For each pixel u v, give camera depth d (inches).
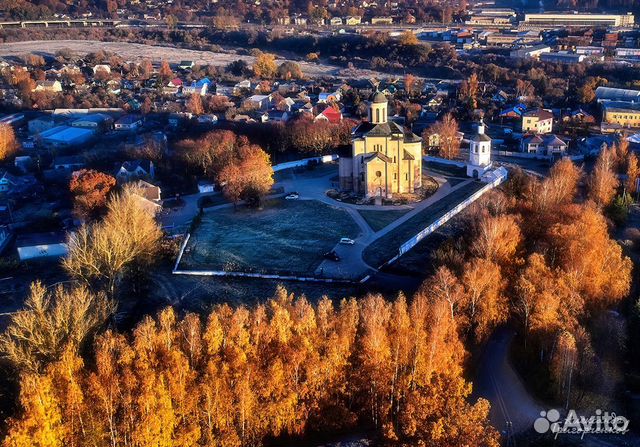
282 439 3400.6
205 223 6446.9
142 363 3280.0
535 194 6058.1
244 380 3250.5
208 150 7810.0
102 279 4926.2
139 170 7623.0
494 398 3747.5
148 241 5221.5
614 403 3732.8
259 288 5004.9
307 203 6914.4
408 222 6235.2
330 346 3472.0
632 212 6692.9
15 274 5649.6
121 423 3139.8
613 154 7637.8
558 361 3693.4
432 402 3280.0
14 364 3503.9
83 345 3673.7
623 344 4195.4
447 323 3705.7
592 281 4279.0
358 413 3526.1
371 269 5260.8
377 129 6939.0
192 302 4808.1
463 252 4906.5
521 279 4153.5
